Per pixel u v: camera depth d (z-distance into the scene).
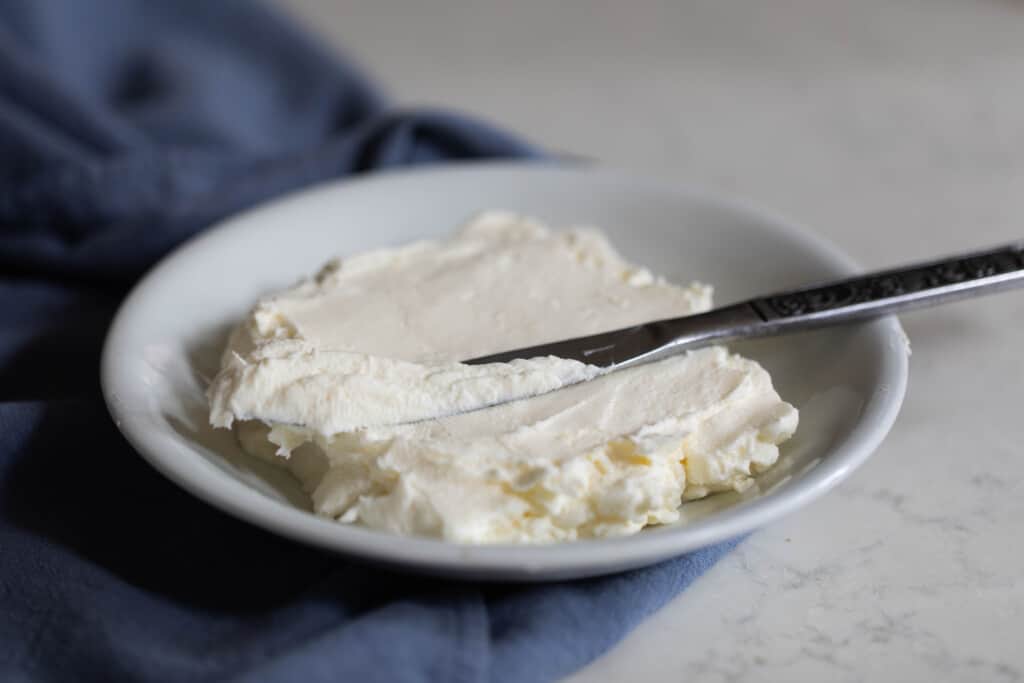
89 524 0.36
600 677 0.33
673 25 0.71
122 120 0.53
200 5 0.59
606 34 0.71
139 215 0.47
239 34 0.59
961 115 0.58
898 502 0.37
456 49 0.69
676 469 0.34
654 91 0.63
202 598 0.34
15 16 0.57
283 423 0.34
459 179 0.46
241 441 0.36
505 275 0.40
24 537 0.36
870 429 0.34
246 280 0.42
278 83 0.58
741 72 0.64
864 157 0.55
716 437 0.35
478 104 0.62
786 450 0.36
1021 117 0.58
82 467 0.37
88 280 0.47
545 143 0.58
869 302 0.38
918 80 0.62
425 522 0.33
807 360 0.38
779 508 0.32
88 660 0.33
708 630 0.34
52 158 0.49
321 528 0.32
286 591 0.34
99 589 0.34
